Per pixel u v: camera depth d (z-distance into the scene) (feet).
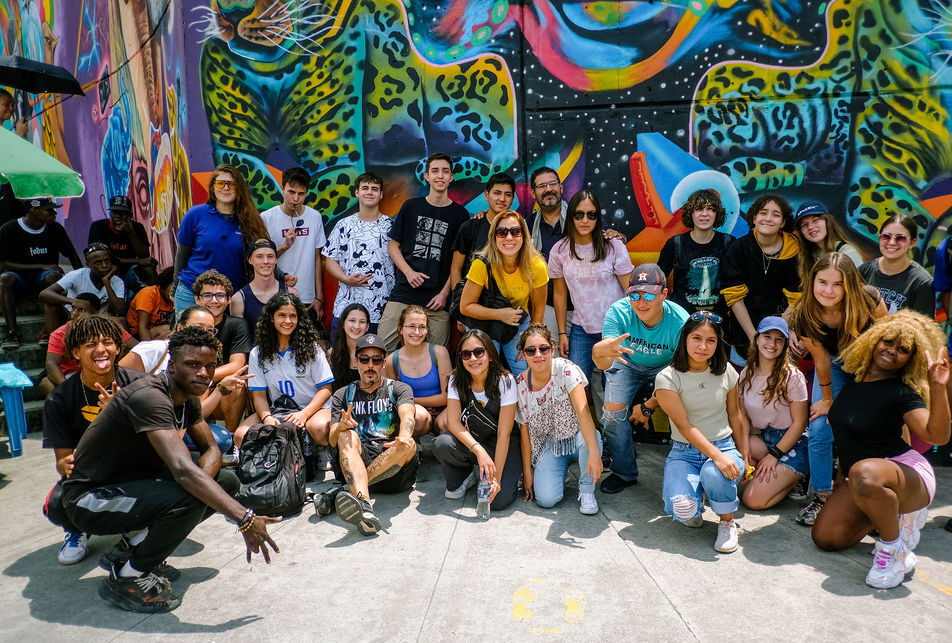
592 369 15.38
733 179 16.25
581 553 10.63
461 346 12.32
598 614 8.83
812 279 11.47
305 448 13.74
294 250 16.98
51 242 21.08
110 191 27.45
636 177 16.58
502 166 17.03
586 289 14.93
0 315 20.01
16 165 14.28
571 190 16.85
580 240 14.83
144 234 22.27
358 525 11.19
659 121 16.37
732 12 15.87
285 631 8.52
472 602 9.14
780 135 15.99
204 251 15.74
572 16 16.40
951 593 9.39
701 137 16.25
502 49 16.75
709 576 9.87
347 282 16.57
